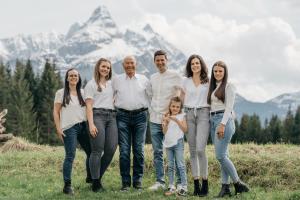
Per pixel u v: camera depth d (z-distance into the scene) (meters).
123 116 12.22
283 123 102.69
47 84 76.12
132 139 12.42
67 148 11.69
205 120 11.40
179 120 11.64
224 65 11.13
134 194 11.62
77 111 11.74
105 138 11.88
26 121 69.25
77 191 12.02
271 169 13.13
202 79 11.54
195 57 11.52
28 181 13.41
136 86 12.24
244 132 100.38
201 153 11.43
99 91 11.79
